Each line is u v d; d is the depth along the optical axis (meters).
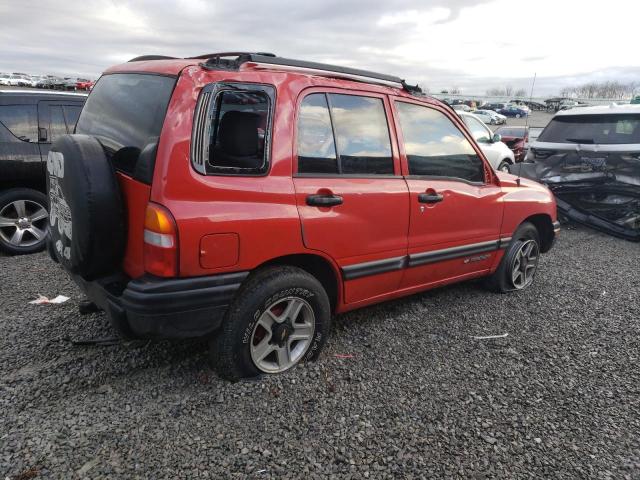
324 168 3.11
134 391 2.87
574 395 3.13
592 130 8.12
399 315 4.25
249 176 2.75
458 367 3.41
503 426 2.77
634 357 3.68
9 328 3.59
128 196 2.64
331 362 3.35
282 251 2.88
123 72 3.16
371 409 2.85
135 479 2.22
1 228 5.45
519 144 15.59
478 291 4.96
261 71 2.87
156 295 2.48
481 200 4.19
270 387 2.96
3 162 5.34
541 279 5.47
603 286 5.33
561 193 8.20
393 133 3.54
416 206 3.63
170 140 2.48
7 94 5.45
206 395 2.85
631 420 2.89
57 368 3.07
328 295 3.43
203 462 2.35
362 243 3.32
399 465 2.42
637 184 7.62
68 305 4.05
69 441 2.43
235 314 2.79
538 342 3.87
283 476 2.30
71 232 2.66
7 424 2.53
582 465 2.49
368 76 3.48
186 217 2.48
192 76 2.61
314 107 3.08
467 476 2.38
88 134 3.22
